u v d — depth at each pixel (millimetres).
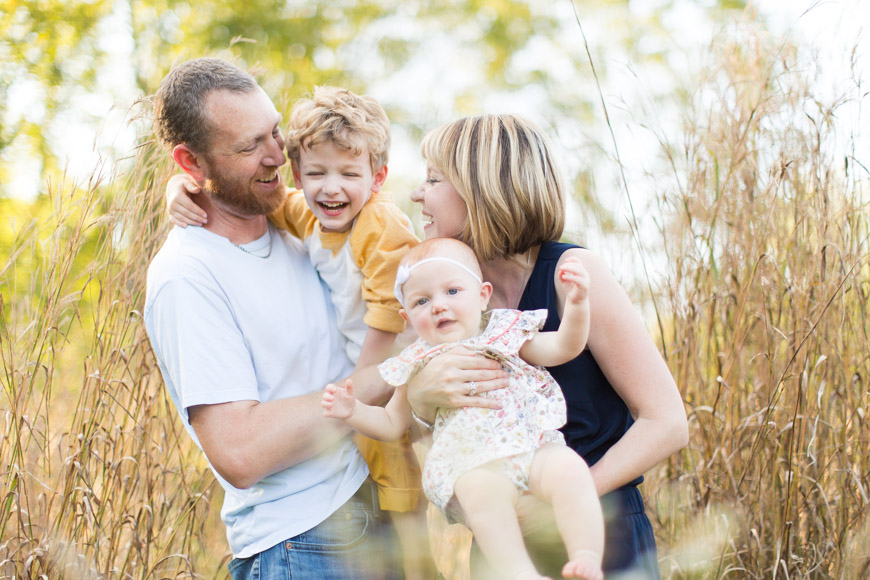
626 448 1679
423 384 1753
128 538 2510
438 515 2617
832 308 2457
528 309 1808
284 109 3035
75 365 2799
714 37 2936
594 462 1736
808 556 2359
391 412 1858
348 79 9266
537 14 10211
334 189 1987
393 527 2055
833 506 2393
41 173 7070
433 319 1799
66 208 2516
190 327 1848
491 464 1649
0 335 2385
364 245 1993
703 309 2623
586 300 1603
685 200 2668
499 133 1823
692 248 2676
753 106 2709
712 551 2410
